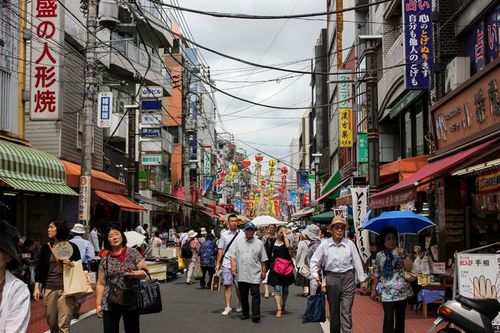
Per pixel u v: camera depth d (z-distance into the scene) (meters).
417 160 16.88
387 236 8.09
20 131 18.64
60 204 19.95
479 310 6.00
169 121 45.53
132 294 6.82
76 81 22.05
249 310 12.24
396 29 22.19
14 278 3.22
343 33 38.72
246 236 11.09
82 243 10.70
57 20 17.02
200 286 17.72
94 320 10.97
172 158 44.31
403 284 7.93
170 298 14.64
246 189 103.31
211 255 16.94
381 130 25.53
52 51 16.94
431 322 10.78
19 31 17.81
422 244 17.23
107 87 26.84
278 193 89.19
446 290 11.30
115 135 28.03
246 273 10.95
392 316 7.88
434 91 15.75
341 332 8.46
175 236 28.27
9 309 3.11
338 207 23.89
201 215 55.75
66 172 19.06
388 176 19.36
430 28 15.09
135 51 30.42
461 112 13.23
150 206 34.22
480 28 13.86
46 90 16.84
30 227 19.59
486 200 12.32
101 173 23.44
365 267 16.61
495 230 12.70
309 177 54.53
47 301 8.15
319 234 15.47
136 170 29.92
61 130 20.50
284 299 12.37
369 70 16.47
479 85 11.99
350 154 34.91
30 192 17.38
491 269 8.07
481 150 10.20
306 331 9.91
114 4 16.91
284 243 11.98
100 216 24.77
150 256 20.30
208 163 60.16
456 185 13.72
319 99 55.41
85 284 8.21
